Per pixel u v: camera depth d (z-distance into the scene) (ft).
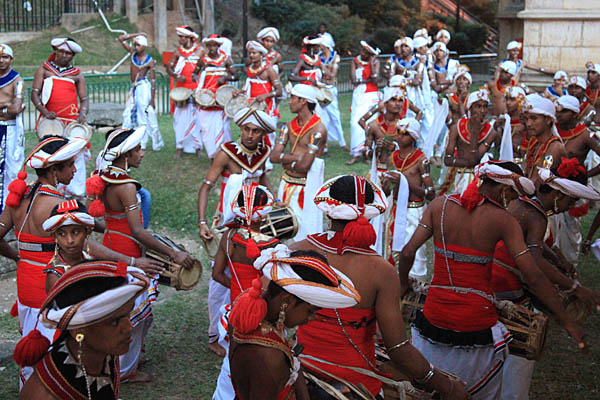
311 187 22.43
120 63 77.97
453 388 11.81
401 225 20.99
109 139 16.79
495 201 14.07
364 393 11.32
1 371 17.81
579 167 15.83
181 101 38.60
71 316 9.05
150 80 41.01
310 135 22.45
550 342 20.47
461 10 130.72
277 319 9.68
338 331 11.43
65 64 32.89
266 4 97.76
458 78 38.14
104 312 9.21
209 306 18.95
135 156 17.13
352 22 100.27
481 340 13.98
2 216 15.34
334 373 11.43
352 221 11.51
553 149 19.25
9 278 25.31
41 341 9.30
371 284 11.39
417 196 22.65
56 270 13.25
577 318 15.53
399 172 21.45
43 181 15.15
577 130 23.02
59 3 90.94
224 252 16.15
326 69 43.83
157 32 84.53
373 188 11.87
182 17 89.35
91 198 17.12
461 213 13.99
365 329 11.56
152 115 40.83
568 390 17.80
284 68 76.54
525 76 50.47
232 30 92.22
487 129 24.88
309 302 9.45
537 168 19.40
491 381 14.20
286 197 22.84
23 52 79.51
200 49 40.04
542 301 13.97
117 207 16.99
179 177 36.01
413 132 22.29
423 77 44.47
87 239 15.71
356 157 41.57
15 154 30.81
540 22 49.60
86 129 30.83
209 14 87.81
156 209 31.99
